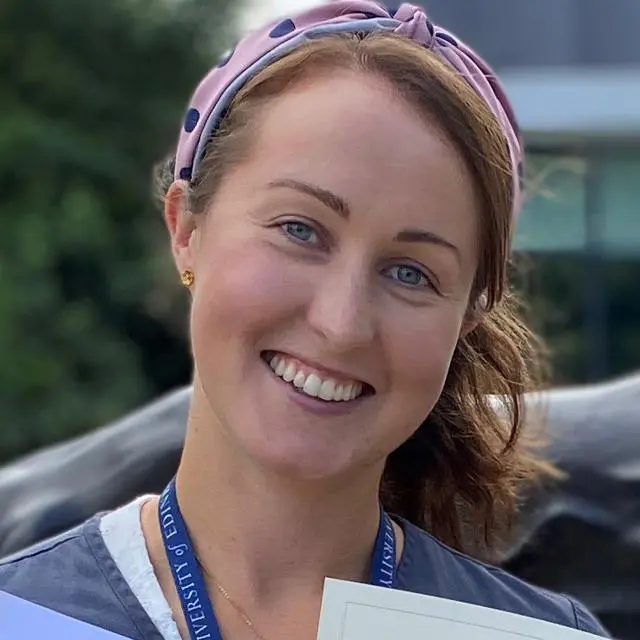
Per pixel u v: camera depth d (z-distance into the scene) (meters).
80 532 1.32
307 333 1.19
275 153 1.21
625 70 5.66
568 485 2.11
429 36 1.32
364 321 1.18
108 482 2.10
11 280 7.95
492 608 1.35
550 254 5.18
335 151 1.18
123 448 2.15
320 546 1.30
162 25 9.25
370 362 1.21
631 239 5.69
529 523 2.09
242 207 1.23
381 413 1.23
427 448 1.65
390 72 1.22
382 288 1.22
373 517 1.35
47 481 2.15
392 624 1.23
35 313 7.92
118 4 9.22
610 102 5.55
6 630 1.19
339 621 1.22
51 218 8.35
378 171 1.18
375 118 1.19
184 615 1.25
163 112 9.13
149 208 9.03
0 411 7.52
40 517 2.06
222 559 1.29
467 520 1.71
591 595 2.10
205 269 1.25
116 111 9.17
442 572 1.40
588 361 5.85
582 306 5.75
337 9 1.34
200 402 1.30
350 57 1.23
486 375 1.63
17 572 1.29
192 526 1.30
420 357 1.22
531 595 1.46
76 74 9.03
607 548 2.10
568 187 4.97
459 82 1.25
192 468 1.31
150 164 9.15
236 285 1.20
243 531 1.29
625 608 2.10
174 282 8.40
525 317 2.07
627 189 5.68
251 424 1.21
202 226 1.29
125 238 8.77
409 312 1.22
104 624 1.22
